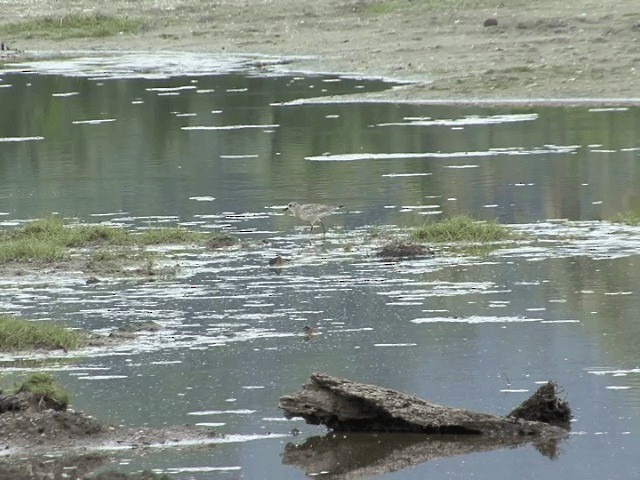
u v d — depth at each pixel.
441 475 38.38
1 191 90.00
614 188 82.88
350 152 100.38
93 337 52.31
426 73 136.25
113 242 70.62
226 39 174.88
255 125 116.06
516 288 58.72
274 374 47.12
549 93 121.00
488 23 152.25
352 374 46.75
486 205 79.00
